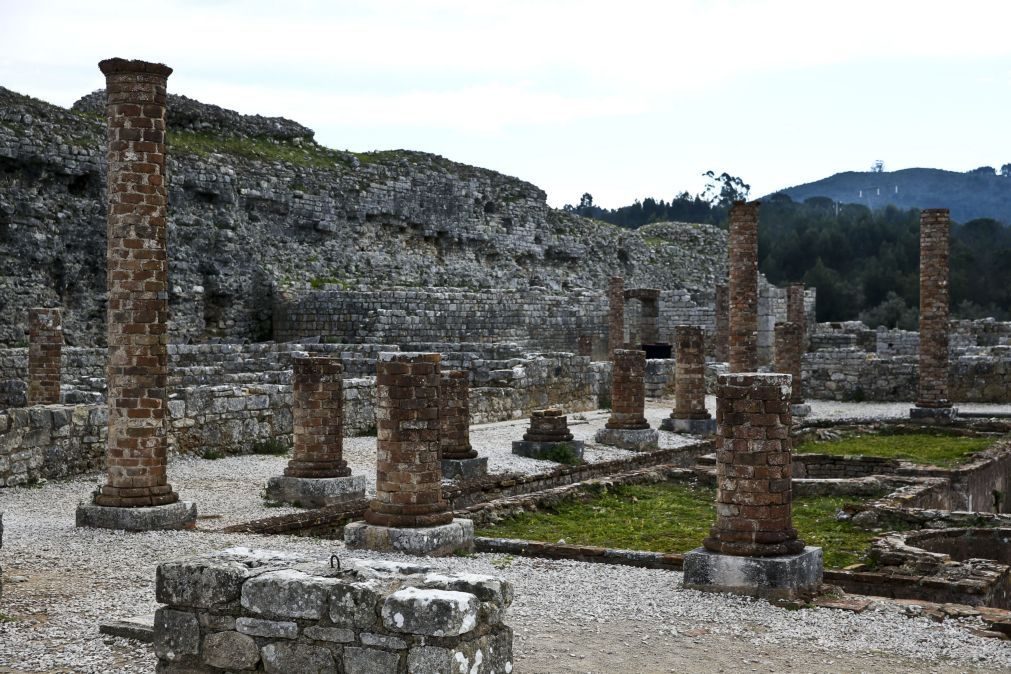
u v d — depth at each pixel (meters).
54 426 21.52
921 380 36.66
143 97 16.69
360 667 7.66
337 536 18.72
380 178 63.31
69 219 45.53
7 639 10.16
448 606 7.45
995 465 27.31
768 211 185.25
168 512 16.52
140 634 10.23
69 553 14.44
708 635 10.92
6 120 43.41
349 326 50.25
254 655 8.01
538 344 57.69
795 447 31.12
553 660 9.93
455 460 23.34
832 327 77.00
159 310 16.88
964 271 114.12
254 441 26.89
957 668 9.91
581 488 21.84
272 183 55.91
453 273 65.69
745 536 12.80
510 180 73.25
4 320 42.69
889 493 22.36
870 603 12.24
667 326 70.75
